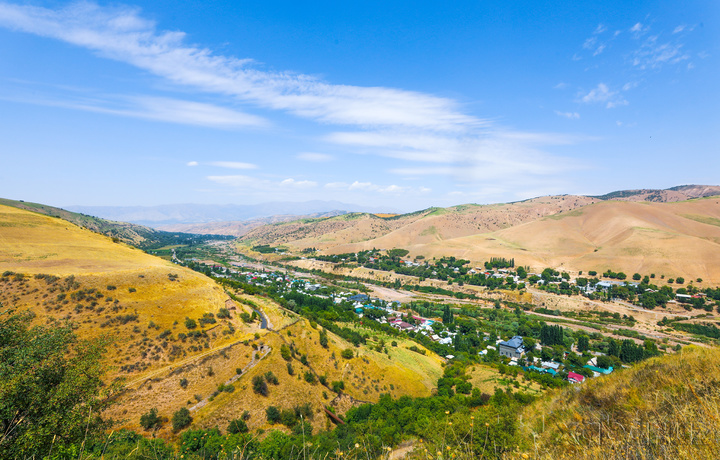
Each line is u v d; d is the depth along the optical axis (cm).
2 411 970
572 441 604
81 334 3959
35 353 1166
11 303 4053
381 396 4791
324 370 5091
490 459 754
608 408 784
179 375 3922
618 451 468
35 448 982
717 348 955
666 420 494
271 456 2783
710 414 433
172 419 3422
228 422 3591
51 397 1092
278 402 4075
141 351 4062
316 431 3906
